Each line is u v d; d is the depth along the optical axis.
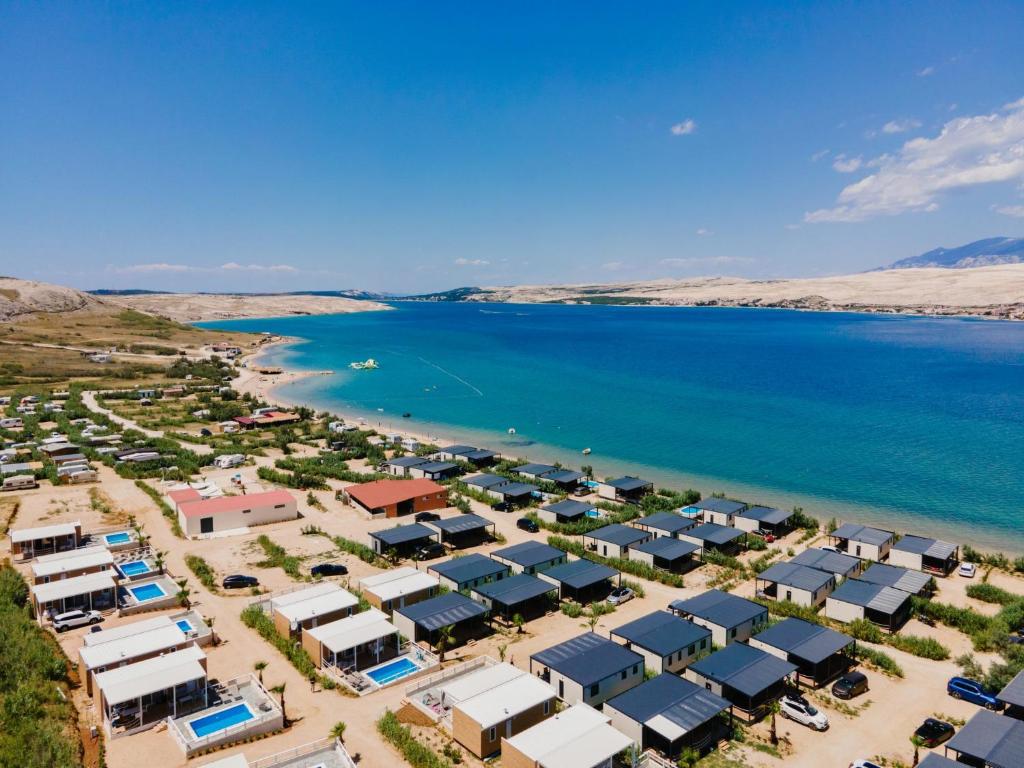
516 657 55.66
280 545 82.19
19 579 68.06
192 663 49.06
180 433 149.75
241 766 37.94
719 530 83.19
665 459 129.38
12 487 103.25
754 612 59.75
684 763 40.16
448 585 67.88
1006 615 61.41
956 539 87.19
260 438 146.75
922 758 42.16
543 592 65.06
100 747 42.03
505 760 40.09
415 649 56.09
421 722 45.97
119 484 107.69
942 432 148.75
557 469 115.38
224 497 93.88
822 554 75.56
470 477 111.25
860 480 113.44
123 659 49.78
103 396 189.12
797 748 43.56
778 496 105.69
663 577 72.19
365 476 112.62
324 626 55.69
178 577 71.94
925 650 56.66
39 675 48.84
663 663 51.78
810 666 52.69
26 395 184.50
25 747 39.12
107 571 68.19
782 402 189.12
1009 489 107.69
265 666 50.53
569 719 42.62
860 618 61.62
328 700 48.69
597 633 59.94
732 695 49.25
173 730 43.34
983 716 43.34
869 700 49.78
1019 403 182.25
